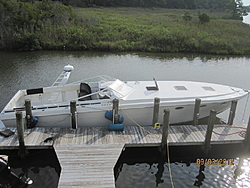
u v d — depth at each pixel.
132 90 9.80
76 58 22.92
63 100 10.09
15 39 26.06
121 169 7.89
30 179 7.30
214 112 7.84
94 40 27.58
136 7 60.53
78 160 7.10
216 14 60.62
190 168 8.05
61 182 6.34
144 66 20.72
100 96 9.44
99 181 6.43
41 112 8.59
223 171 7.95
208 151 8.38
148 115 9.34
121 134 8.39
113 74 18.03
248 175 7.80
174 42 27.72
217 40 27.86
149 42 27.77
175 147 8.93
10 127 8.56
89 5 54.06
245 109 12.52
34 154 8.23
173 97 9.45
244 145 8.53
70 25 31.28
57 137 8.06
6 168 7.34
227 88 10.73
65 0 50.28
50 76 17.11
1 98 13.02
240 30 34.41
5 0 31.39
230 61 23.72
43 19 30.25
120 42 27.44
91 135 8.25
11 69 18.61
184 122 10.04
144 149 8.72
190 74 18.86
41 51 25.89
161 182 7.40
